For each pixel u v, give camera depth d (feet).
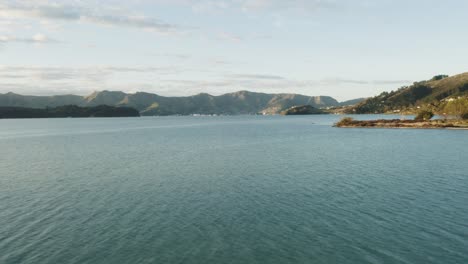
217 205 123.03
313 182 157.89
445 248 85.51
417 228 98.27
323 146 317.83
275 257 82.74
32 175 182.70
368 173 177.58
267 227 101.14
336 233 95.91
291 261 80.74
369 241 90.38
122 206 122.83
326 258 81.82
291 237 93.76
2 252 85.46
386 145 315.37
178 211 116.57
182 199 131.44
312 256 82.84
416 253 83.30
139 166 210.18
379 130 536.42
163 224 104.22
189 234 96.48
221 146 330.75
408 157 233.14
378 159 227.40
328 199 128.67
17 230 99.86
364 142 349.20
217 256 83.41
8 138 477.77
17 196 137.59
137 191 144.56
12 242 91.40
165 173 185.37
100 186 154.61
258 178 169.17
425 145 306.35
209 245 89.40
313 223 103.76
